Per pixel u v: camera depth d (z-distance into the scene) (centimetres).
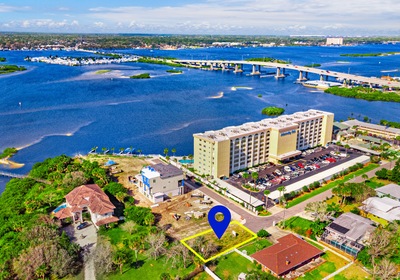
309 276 10806
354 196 15188
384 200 15012
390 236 11944
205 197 16300
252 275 9944
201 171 19188
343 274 10912
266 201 15850
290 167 19912
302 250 11500
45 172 18662
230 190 16925
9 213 14588
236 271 11050
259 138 19988
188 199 16250
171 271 11075
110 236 13062
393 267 10525
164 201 16000
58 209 14800
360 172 19400
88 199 14512
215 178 18312
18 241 12231
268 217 14550
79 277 10850
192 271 11050
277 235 13162
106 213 13825
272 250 11450
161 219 14362
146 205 15625
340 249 12194
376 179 18338
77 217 14300
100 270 11050
